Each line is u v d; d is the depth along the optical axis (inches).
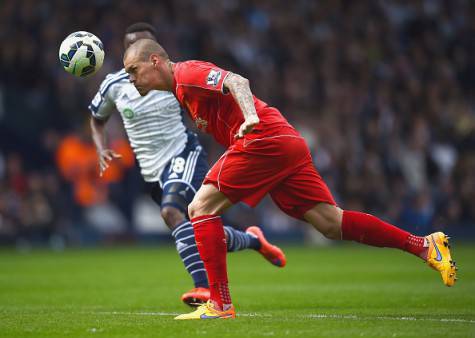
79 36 1008.2
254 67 3376.0
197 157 1133.7
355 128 3245.6
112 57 3006.9
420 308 1061.8
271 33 3545.8
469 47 3843.5
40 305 1156.5
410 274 1736.0
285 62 3476.9
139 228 2952.8
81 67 1005.2
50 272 1804.9
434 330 764.0
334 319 864.3
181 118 1143.0
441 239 885.8
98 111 1152.2
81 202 2827.3
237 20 3486.7
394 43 3730.3
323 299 1206.3
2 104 2952.8
